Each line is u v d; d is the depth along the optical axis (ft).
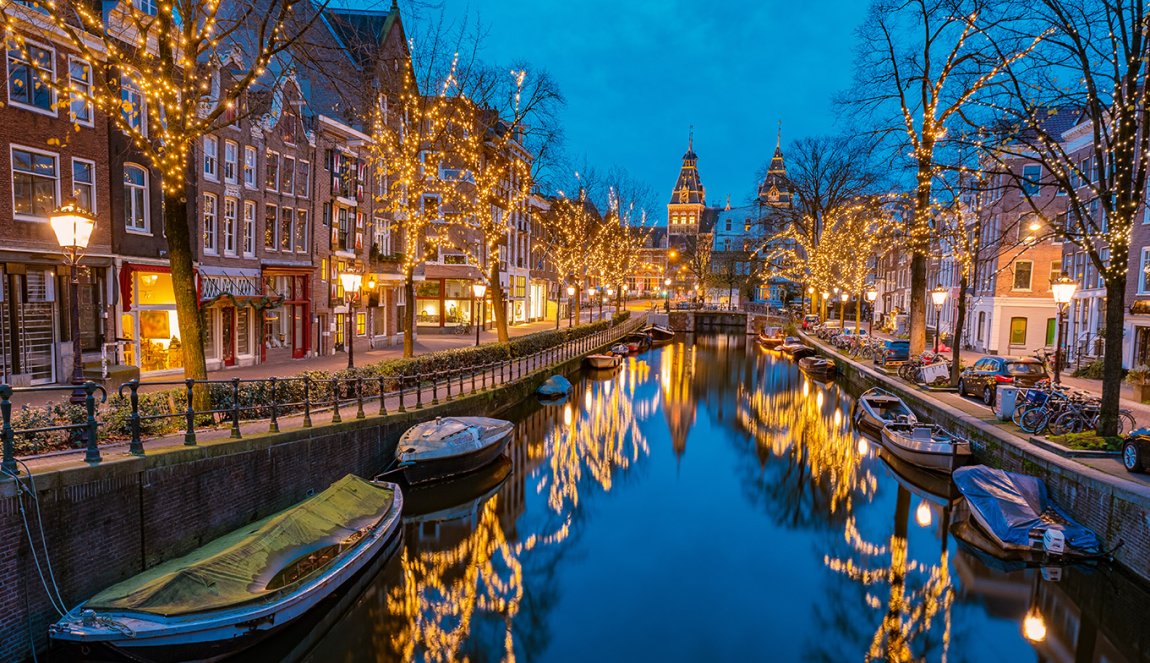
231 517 35.45
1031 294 116.57
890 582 39.58
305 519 34.78
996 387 63.93
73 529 26.99
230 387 45.78
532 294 197.67
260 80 77.36
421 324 149.18
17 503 24.90
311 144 89.61
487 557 42.55
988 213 121.29
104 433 34.42
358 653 31.42
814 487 58.34
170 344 69.31
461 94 87.10
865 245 155.53
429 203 131.23
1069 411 49.93
